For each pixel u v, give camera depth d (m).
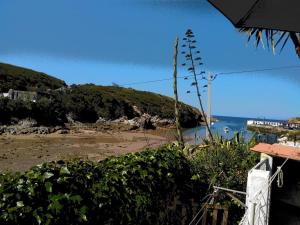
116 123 70.88
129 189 6.08
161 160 7.36
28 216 4.38
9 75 82.31
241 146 10.72
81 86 85.00
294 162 7.34
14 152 34.84
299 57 6.94
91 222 5.23
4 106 53.88
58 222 4.69
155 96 98.00
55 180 4.89
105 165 6.04
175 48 15.33
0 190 4.29
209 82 17.08
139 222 6.28
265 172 6.02
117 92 89.00
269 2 2.85
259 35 7.46
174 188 7.59
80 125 64.38
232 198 7.93
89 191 5.30
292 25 2.77
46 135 50.44
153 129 71.50
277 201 7.19
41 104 59.69
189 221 7.34
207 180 9.12
